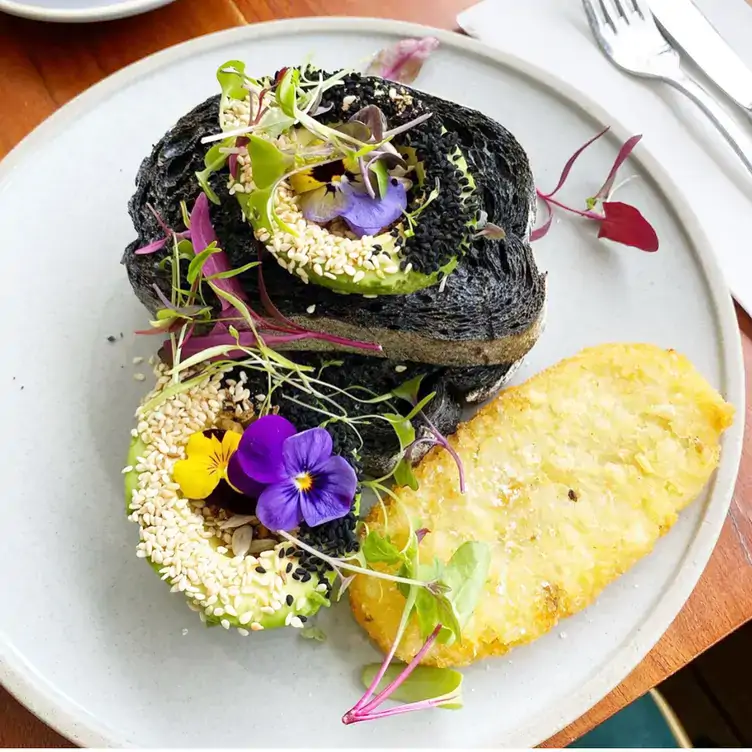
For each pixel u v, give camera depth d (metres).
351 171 0.39
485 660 0.39
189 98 0.47
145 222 0.42
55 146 0.46
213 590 0.37
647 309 0.44
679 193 0.45
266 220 0.37
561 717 0.38
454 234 0.38
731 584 0.42
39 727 0.39
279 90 0.37
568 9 0.49
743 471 0.43
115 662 0.39
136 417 0.40
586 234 0.45
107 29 0.49
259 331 0.40
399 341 0.41
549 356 0.44
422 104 0.41
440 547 0.39
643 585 0.40
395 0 0.50
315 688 0.39
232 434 0.38
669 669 0.41
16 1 0.47
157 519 0.38
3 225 0.44
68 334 0.43
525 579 0.39
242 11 0.50
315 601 0.37
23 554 0.40
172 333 0.40
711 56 0.48
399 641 0.37
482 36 0.49
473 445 0.41
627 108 0.48
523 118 0.47
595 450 0.41
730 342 0.43
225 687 0.39
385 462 0.41
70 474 0.42
